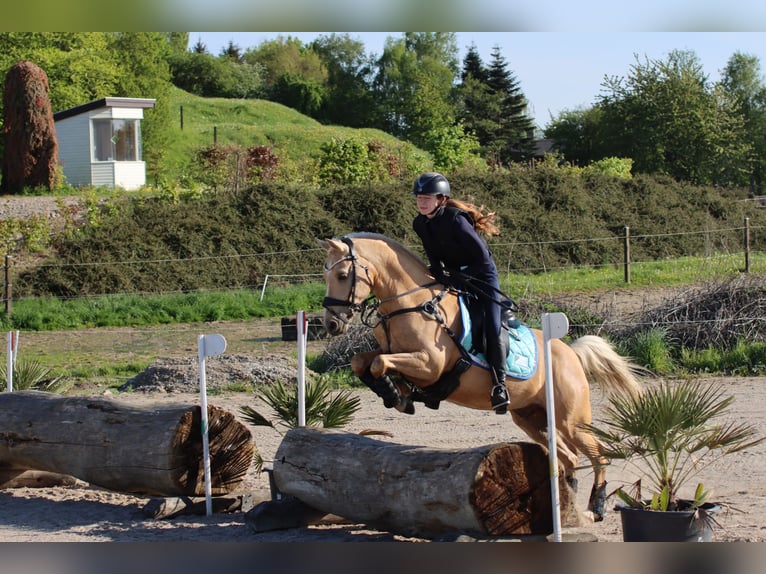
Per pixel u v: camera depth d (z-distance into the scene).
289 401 8.23
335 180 32.19
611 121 54.78
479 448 6.14
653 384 13.16
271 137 53.41
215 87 84.81
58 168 33.38
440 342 6.79
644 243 29.98
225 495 7.91
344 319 6.90
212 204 26.55
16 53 42.84
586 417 7.42
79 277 22.88
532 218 28.86
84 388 14.22
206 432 7.53
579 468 6.85
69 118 36.94
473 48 81.25
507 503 6.06
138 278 23.47
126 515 7.73
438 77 81.69
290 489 7.05
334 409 8.28
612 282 24.17
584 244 28.45
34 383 10.94
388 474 6.39
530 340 7.23
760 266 25.33
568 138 69.62
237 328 20.41
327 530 7.09
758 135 60.41
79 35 45.28
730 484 8.43
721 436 6.35
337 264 6.89
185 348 18.00
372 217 27.59
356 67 85.56
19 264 23.59
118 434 7.77
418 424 11.29
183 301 22.27
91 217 25.19
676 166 53.66
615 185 32.53
